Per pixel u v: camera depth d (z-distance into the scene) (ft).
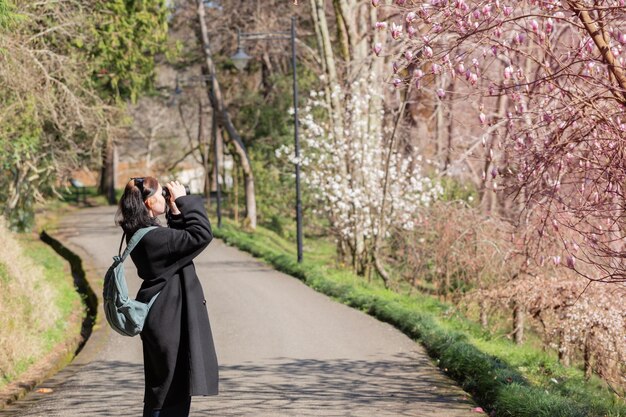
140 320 18.29
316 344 42.83
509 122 28.09
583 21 24.40
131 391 32.65
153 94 170.71
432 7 24.66
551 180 28.84
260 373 35.50
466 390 32.27
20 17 45.01
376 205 81.51
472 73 25.22
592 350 45.55
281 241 135.64
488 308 57.62
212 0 152.35
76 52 75.82
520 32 25.75
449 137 84.53
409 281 79.15
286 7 149.18
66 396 32.01
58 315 52.60
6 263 51.72
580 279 46.24
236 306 57.36
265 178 145.18
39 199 87.61
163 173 195.21
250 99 152.87
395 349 41.19
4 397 33.01
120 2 77.56
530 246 44.52
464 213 67.15
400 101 86.94
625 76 24.50
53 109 67.51
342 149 83.66
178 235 18.43
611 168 25.41
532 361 42.98
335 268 85.81
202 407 29.25
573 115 25.17
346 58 92.68
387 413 27.99
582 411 27.48
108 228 125.90
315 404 29.48
